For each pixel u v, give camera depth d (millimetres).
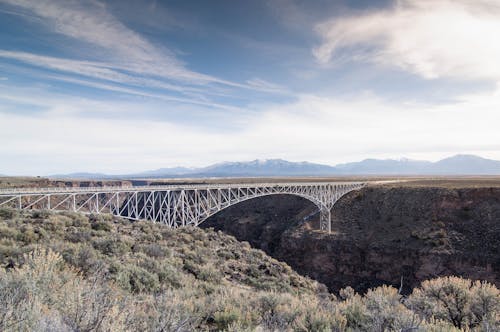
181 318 5738
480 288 10891
